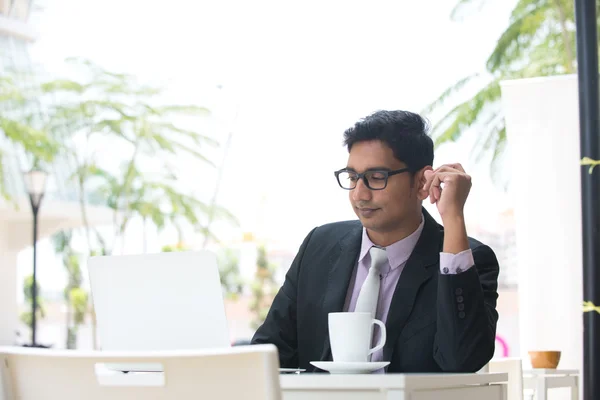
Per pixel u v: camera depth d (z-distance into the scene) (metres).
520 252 4.64
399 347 1.93
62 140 17.02
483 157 13.15
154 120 18.09
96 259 1.90
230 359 1.12
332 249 2.17
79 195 17.23
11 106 16.33
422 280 1.98
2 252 11.55
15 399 1.27
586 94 3.91
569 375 3.41
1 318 11.30
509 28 12.40
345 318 1.67
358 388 1.33
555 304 4.55
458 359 1.77
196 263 1.78
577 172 4.62
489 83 12.86
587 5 3.94
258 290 20.27
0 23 15.55
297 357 2.20
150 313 1.83
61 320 18.44
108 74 17.55
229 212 19.06
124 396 1.20
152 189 18.17
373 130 2.03
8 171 14.70
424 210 2.15
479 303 1.78
